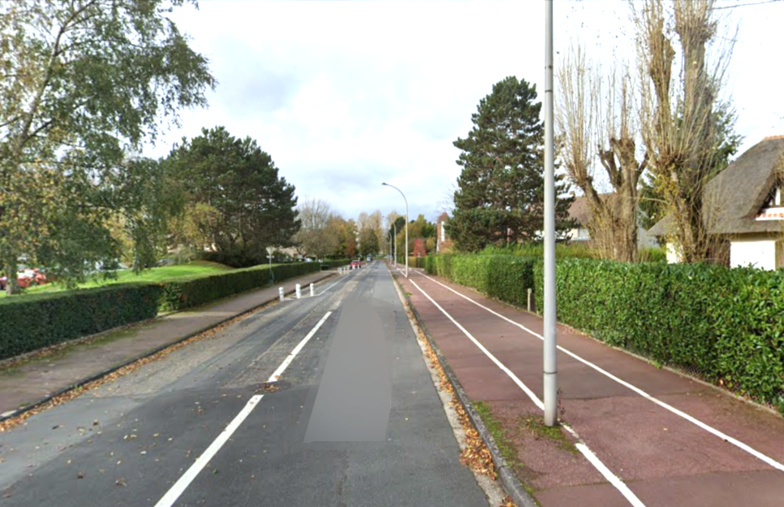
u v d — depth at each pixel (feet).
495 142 110.42
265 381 25.18
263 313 58.80
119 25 42.06
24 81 37.58
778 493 11.84
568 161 39.68
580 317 35.86
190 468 14.62
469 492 12.78
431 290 86.69
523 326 41.65
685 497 11.78
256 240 165.78
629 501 11.66
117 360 31.01
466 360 28.55
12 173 36.78
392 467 14.40
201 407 20.97
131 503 12.57
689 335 21.97
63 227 39.40
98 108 39.96
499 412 18.62
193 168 139.74
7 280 45.37
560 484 12.58
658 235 54.19
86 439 17.54
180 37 47.21
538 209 108.58
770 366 17.17
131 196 45.06
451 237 119.65
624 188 36.47
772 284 16.97
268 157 171.01
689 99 27.48
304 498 12.51
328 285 111.45
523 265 53.67
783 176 42.68
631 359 26.84
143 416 20.02
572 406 19.02
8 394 23.47
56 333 36.19
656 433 15.92
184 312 58.29
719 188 30.55
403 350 33.17
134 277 113.91
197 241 142.92
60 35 40.24
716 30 27.25
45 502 12.76
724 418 17.07
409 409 20.12
